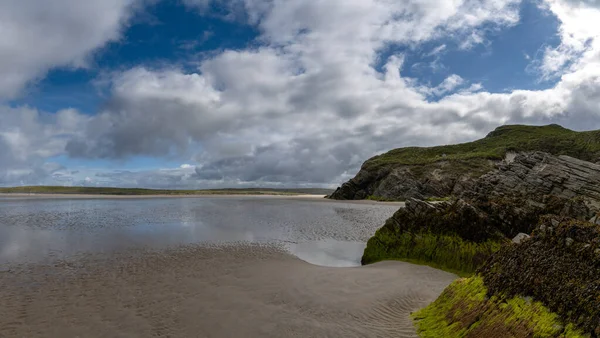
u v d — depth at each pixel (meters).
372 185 81.69
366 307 11.73
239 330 9.89
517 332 6.94
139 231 28.59
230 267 17.23
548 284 7.18
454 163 75.38
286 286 14.05
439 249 18.33
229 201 71.94
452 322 9.14
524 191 28.31
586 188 26.08
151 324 10.30
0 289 13.52
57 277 15.27
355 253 22.62
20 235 26.19
